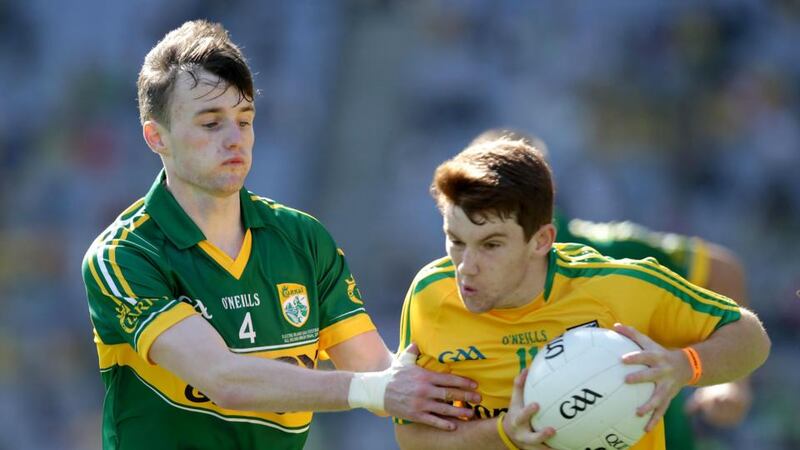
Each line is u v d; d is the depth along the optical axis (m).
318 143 62.75
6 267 60.03
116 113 65.06
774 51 64.88
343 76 64.94
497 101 62.66
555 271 14.28
